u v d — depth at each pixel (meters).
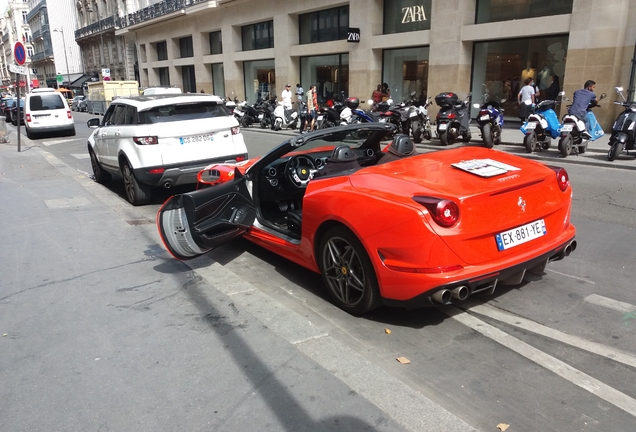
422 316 3.79
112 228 6.36
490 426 2.54
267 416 2.60
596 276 4.46
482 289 3.30
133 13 43.78
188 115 7.67
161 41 41.16
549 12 15.15
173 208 4.39
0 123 17.91
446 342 3.40
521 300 4.01
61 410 2.70
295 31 25.64
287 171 5.03
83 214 7.12
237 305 3.98
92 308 3.98
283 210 5.36
